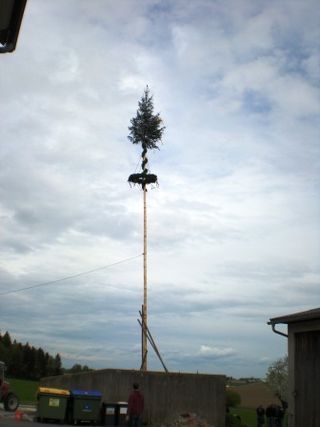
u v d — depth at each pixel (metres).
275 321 15.30
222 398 21.50
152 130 30.58
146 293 27.73
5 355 80.69
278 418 22.12
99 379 22.73
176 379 21.39
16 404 25.19
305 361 14.37
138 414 15.97
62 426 17.94
